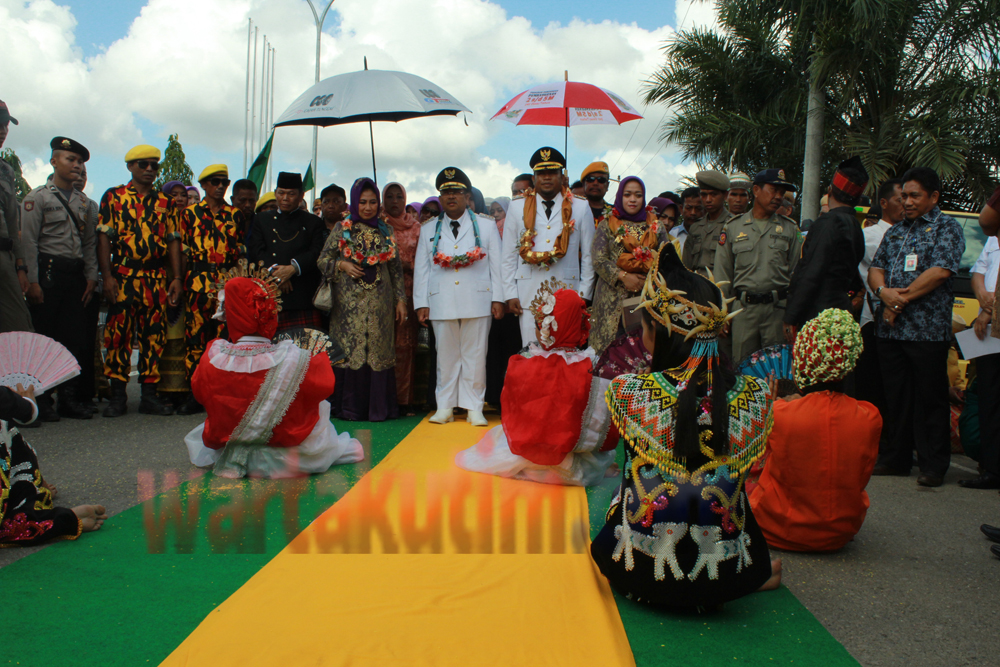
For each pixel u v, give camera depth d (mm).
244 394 4035
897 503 3982
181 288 6223
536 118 6754
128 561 2873
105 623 2359
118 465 4379
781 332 4781
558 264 5570
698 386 2457
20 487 3076
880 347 4586
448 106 6086
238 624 2318
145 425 5645
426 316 5793
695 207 6637
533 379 3980
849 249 4215
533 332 5613
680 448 2393
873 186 11539
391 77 6055
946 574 2969
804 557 3158
